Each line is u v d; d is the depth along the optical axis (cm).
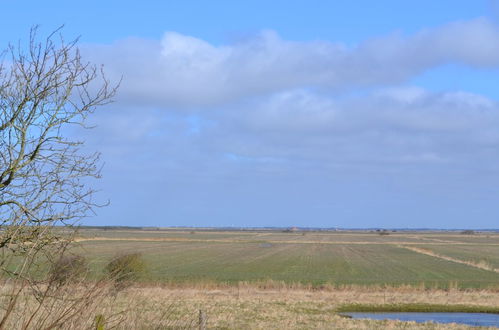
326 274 6569
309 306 3744
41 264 575
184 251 10925
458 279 6050
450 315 3659
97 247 10606
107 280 582
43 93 680
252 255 10081
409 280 5866
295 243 15650
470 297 4378
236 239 18662
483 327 2975
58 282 555
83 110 712
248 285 4825
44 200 660
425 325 3005
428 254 10812
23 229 636
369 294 4450
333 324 2922
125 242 14075
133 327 683
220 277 5916
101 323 570
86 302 553
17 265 569
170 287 4488
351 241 17612
